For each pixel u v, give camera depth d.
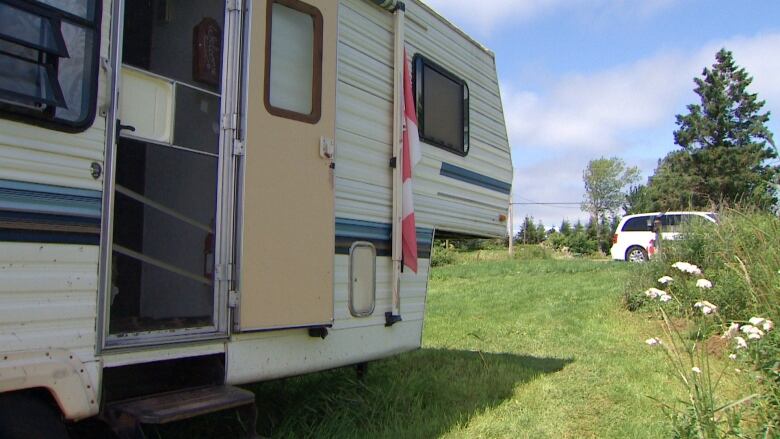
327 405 4.30
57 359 2.53
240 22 3.41
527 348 7.09
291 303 3.52
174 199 3.58
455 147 5.51
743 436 3.38
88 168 2.69
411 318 4.80
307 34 3.81
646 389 5.27
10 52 2.46
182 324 3.27
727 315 6.00
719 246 7.59
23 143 2.47
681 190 35.53
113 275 3.55
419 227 4.95
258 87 3.44
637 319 8.77
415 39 5.06
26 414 2.46
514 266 19.64
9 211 2.41
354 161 4.25
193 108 3.55
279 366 3.58
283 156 3.54
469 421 4.45
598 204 60.53
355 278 4.19
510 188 6.47
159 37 3.79
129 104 3.03
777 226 6.02
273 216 3.46
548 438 4.20
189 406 2.88
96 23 2.75
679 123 38.47
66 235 2.59
